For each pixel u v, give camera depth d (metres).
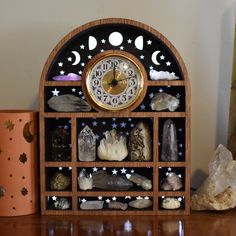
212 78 0.90
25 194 0.76
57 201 0.77
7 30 0.89
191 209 0.79
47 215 0.76
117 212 0.76
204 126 0.90
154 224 0.71
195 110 0.90
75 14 0.89
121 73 0.75
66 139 0.77
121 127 0.82
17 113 0.75
